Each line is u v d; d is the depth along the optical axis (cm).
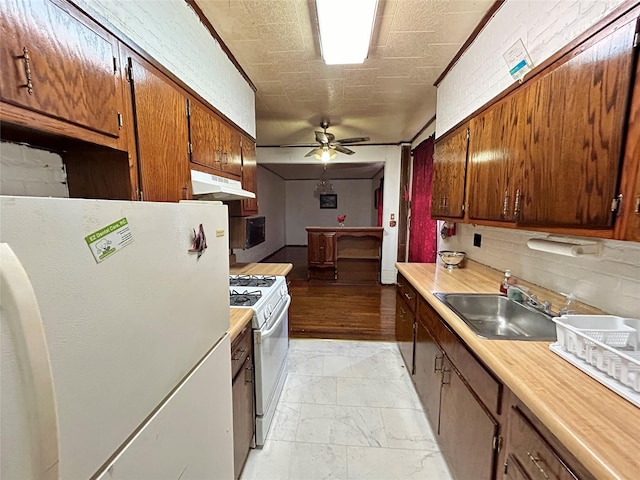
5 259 37
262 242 734
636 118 86
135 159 120
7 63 70
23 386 39
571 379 92
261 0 167
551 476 80
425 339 200
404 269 264
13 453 39
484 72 190
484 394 117
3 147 100
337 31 184
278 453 175
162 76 139
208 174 187
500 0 168
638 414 77
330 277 568
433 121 380
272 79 269
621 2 98
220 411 108
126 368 60
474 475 125
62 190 117
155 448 70
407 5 172
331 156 439
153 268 69
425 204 412
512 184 151
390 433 190
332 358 286
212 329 102
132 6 121
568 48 113
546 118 126
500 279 220
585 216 105
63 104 86
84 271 50
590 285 139
